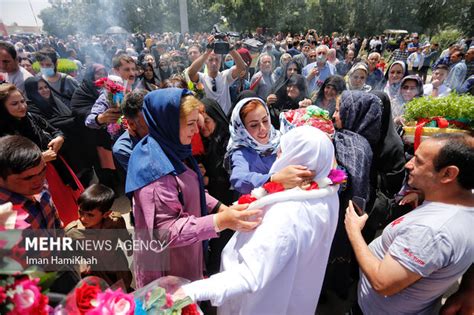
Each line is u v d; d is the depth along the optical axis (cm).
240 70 430
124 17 3681
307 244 129
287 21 2975
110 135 348
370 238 233
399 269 129
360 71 429
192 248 160
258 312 135
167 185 138
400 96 369
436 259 123
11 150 135
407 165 148
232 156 209
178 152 149
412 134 215
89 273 112
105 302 97
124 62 364
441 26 2717
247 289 123
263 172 204
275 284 130
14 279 84
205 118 238
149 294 116
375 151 223
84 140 375
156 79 621
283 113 242
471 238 125
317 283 149
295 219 126
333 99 347
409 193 210
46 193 167
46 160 243
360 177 192
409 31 2822
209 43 415
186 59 812
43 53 409
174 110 138
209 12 3397
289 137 143
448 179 131
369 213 220
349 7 2911
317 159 137
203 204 166
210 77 431
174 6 3488
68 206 267
